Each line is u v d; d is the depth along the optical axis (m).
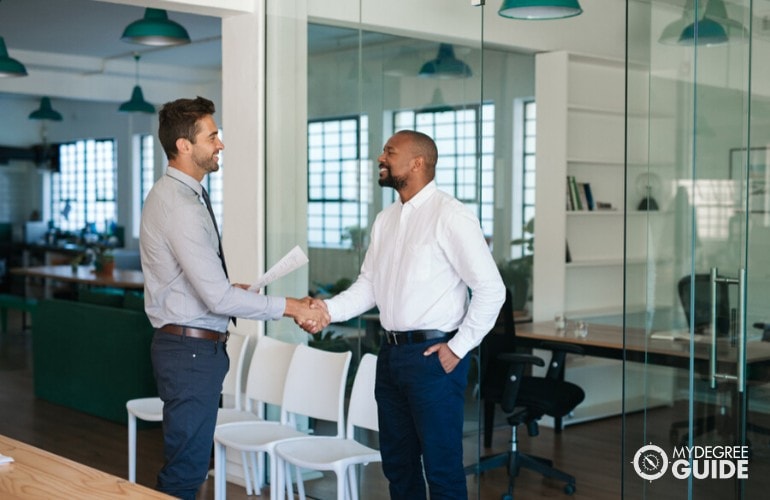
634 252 3.65
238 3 5.27
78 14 8.88
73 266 11.10
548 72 6.79
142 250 3.68
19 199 16.64
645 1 3.54
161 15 7.16
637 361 3.64
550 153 6.81
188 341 3.63
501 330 5.59
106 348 6.80
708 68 3.49
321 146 5.12
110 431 6.54
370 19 4.82
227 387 5.18
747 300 3.54
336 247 5.08
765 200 3.58
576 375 6.70
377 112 4.82
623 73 7.31
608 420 6.82
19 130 16.20
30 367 9.09
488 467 5.19
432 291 3.64
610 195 7.34
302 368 4.57
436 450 3.64
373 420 4.22
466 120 4.33
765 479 3.58
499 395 5.35
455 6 4.32
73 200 16.05
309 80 5.15
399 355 3.69
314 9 5.09
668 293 3.58
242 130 5.43
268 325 5.39
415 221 3.72
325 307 3.90
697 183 3.52
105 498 2.45
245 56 5.37
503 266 7.16
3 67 8.72
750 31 3.53
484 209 7.25
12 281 15.41
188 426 3.63
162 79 12.52
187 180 3.65
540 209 6.89
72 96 12.03
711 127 3.52
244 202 5.43
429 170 3.75
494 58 7.19
